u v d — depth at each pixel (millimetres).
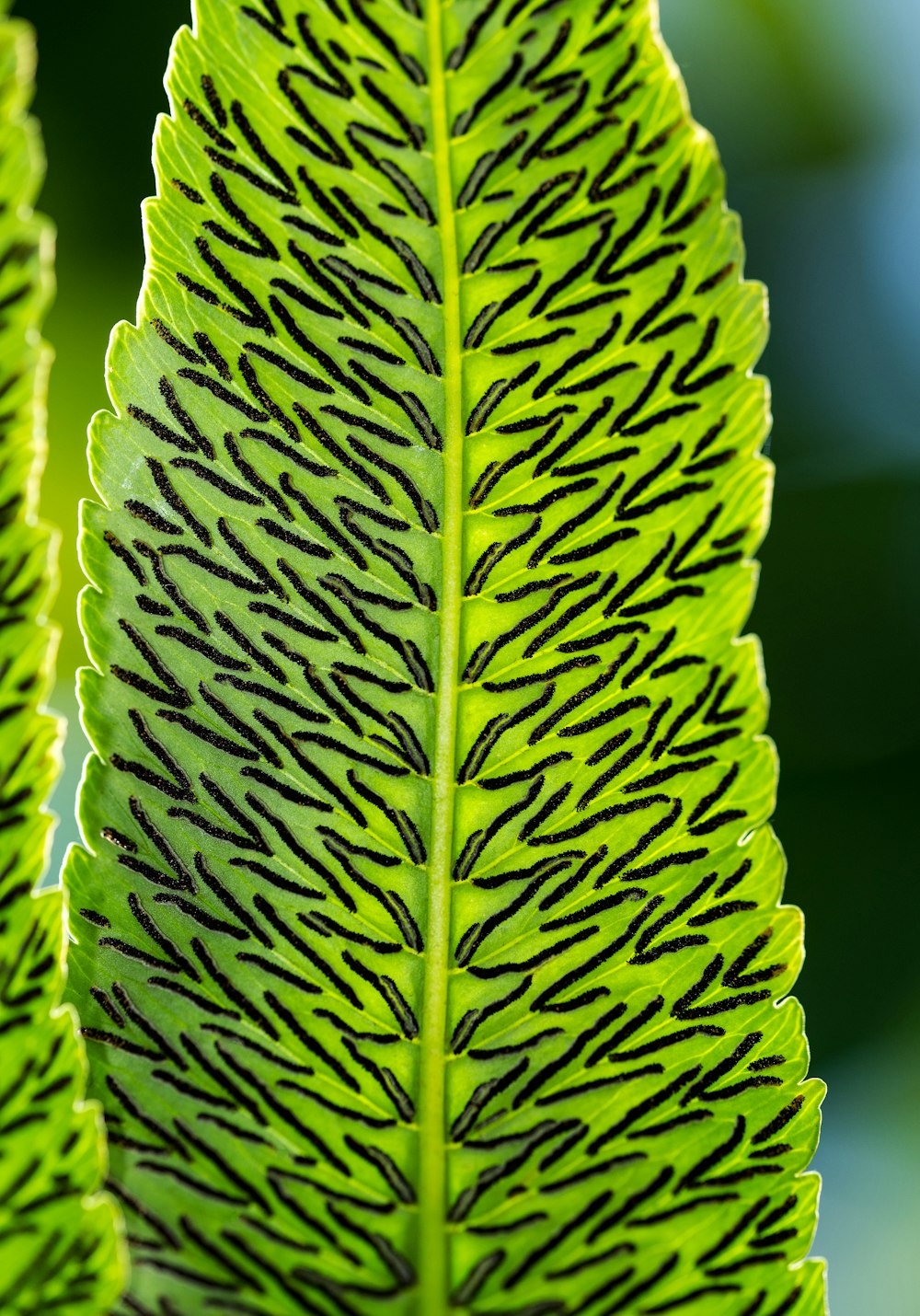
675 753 222
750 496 221
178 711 221
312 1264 216
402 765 223
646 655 222
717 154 217
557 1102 221
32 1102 208
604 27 215
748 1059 222
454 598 222
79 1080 208
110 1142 216
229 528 221
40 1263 207
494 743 223
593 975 222
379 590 222
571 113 216
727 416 220
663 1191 220
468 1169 220
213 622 221
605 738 223
